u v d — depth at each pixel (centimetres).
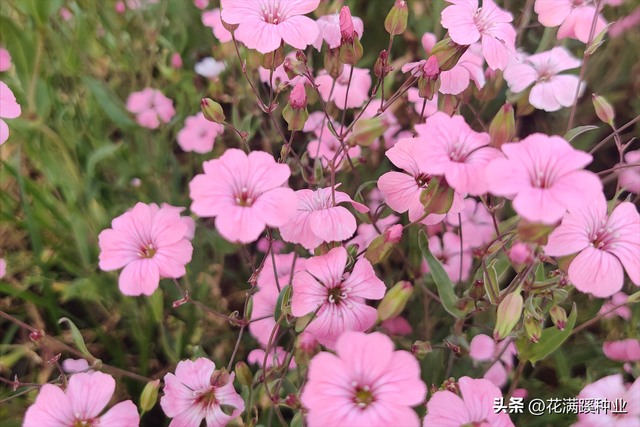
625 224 13
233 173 13
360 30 18
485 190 12
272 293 17
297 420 14
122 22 24
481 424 12
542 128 26
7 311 21
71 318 22
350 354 11
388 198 15
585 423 14
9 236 23
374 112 21
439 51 15
